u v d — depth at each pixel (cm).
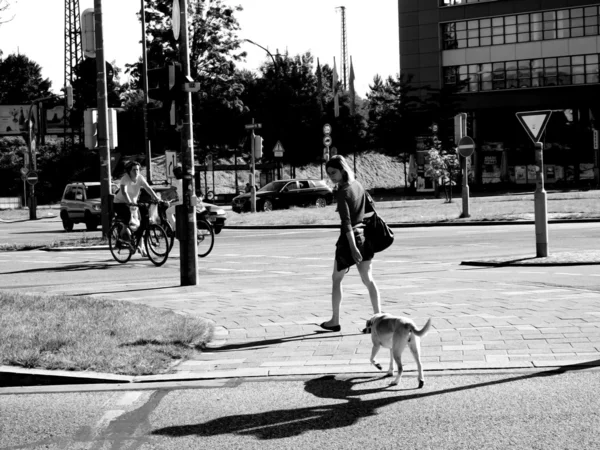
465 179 2855
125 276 1466
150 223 1661
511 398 571
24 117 8656
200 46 5216
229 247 2111
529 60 6975
